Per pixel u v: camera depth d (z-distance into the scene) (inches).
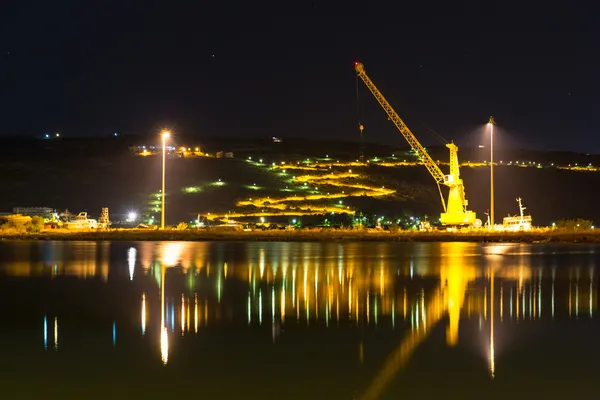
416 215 6481.3
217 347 704.4
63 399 532.1
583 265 1673.2
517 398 536.7
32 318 867.4
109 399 531.8
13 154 7760.8
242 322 844.6
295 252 2207.2
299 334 769.6
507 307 964.0
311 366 628.1
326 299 1038.4
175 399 532.4
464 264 1700.3
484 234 3582.7
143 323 834.2
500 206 7642.7
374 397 538.3
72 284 1230.9
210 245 2736.2
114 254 2063.2
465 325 824.9
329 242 3132.4
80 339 741.3
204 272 1460.4
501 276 1385.3
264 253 2151.8
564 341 732.7
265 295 1082.7
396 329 799.7
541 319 864.3
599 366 630.5
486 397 538.9
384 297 1061.1
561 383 576.4
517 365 631.8
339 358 658.2
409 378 589.9
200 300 1026.7
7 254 2047.2
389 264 1691.7
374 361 647.1
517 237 3363.7
